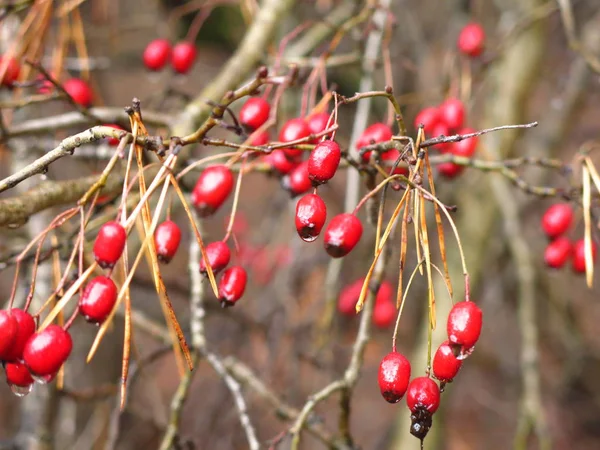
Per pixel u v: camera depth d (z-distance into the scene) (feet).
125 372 3.46
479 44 7.45
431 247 10.77
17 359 3.55
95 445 10.05
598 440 13.70
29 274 7.10
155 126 6.91
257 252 11.47
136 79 17.17
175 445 5.78
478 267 10.48
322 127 4.81
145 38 13.24
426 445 9.86
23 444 7.63
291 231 10.71
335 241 3.69
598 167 13.51
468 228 10.68
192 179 6.33
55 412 7.89
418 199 3.72
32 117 8.42
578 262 5.95
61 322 4.09
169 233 4.08
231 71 7.27
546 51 11.30
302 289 11.01
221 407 10.21
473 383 14.71
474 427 14.80
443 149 6.05
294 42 10.35
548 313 13.79
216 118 4.05
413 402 3.45
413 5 12.98
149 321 7.80
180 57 7.41
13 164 7.97
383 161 4.93
